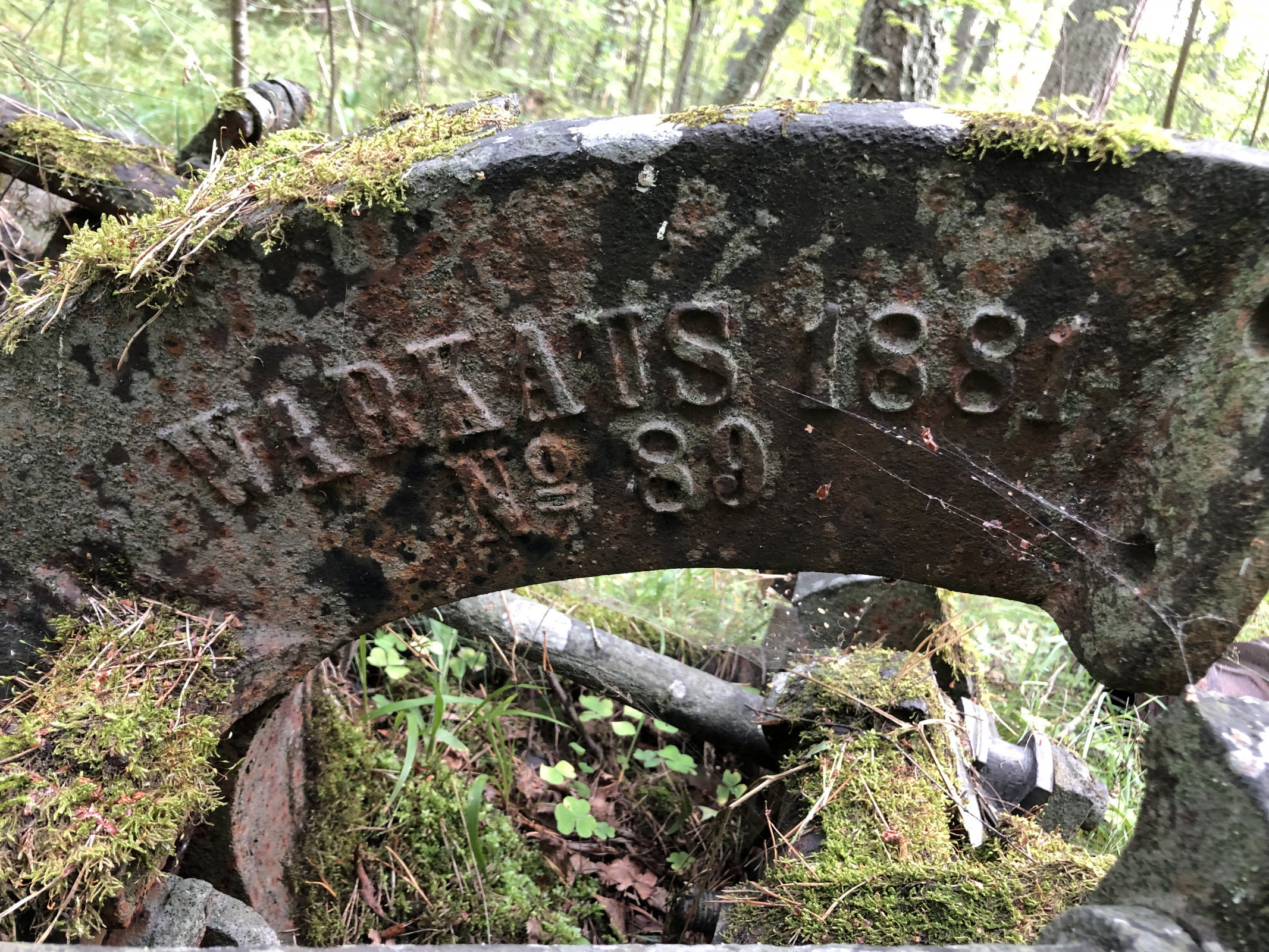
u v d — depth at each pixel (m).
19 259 2.14
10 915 0.92
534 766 2.33
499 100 1.15
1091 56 5.04
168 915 1.11
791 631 2.36
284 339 1.08
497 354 1.07
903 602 2.13
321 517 1.19
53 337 1.09
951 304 0.97
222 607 1.24
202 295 1.06
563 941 1.78
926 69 4.09
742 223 0.97
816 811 1.49
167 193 1.85
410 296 1.04
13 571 1.21
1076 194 0.90
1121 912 0.82
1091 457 1.01
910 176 0.92
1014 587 1.13
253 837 1.47
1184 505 0.91
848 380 1.03
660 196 0.96
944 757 1.61
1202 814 0.82
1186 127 4.91
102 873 0.95
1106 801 1.74
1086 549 1.05
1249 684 2.08
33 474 1.17
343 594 1.24
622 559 1.22
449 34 6.00
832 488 1.11
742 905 1.37
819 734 1.70
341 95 3.96
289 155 1.09
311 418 1.12
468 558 1.22
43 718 1.06
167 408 1.12
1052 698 2.76
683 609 2.71
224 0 5.03
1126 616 0.98
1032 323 0.96
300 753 1.70
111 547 1.20
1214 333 0.91
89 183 1.81
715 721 2.08
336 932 1.65
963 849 1.48
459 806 1.93
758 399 1.06
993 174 0.91
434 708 2.04
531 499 1.17
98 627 1.19
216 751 1.25
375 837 1.84
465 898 1.78
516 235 1.00
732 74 4.98
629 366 1.06
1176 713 0.87
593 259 1.01
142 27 4.25
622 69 6.22
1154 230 0.90
